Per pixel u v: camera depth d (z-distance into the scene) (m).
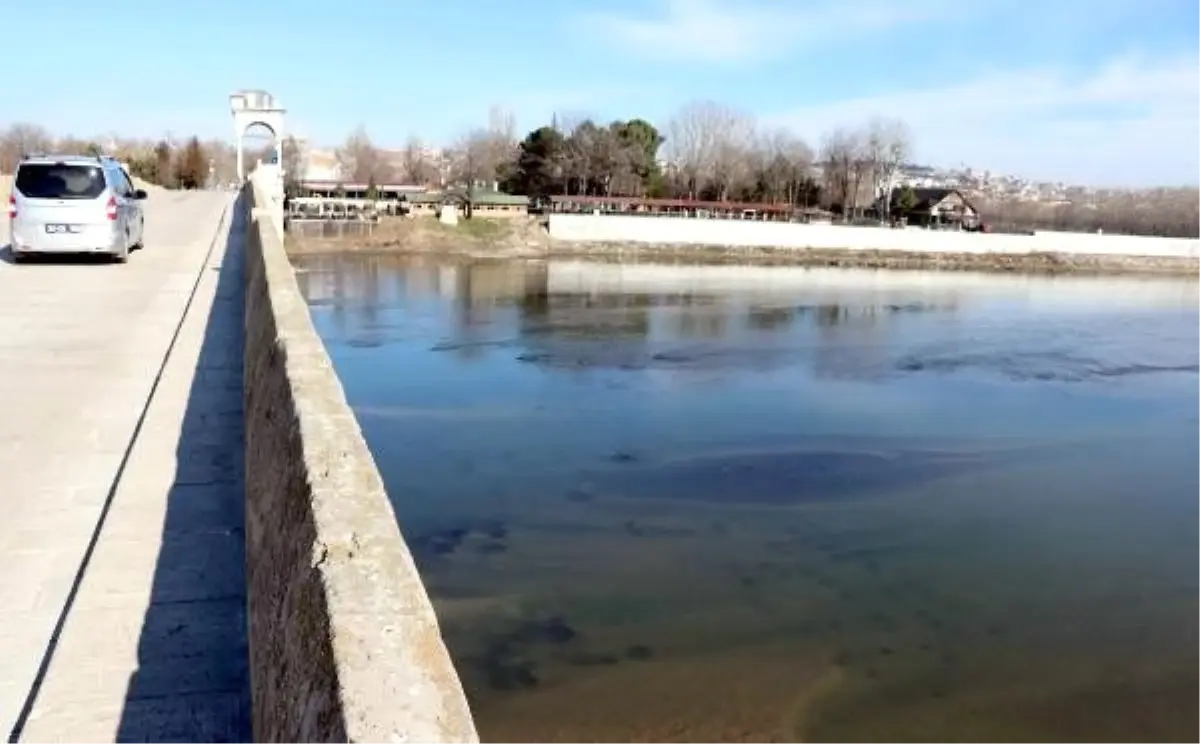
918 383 26.42
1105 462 18.67
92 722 3.69
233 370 9.17
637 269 63.06
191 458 6.62
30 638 4.24
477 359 27.42
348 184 93.75
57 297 12.79
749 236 77.94
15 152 80.75
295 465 3.74
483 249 69.06
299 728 2.37
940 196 99.12
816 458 17.89
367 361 26.62
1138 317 47.41
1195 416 23.44
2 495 5.81
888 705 9.38
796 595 11.78
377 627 2.40
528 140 95.12
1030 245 84.38
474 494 14.95
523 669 9.62
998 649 10.64
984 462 18.28
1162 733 9.20
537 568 12.17
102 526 5.44
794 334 35.50
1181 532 14.69
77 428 7.18
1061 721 9.30
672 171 103.19
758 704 9.22
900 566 12.88
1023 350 33.94
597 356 28.55
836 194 102.00
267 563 3.75
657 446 18.25
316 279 49.88
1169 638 11.10
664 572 12.25
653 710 8.98
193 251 19.34
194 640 4.30
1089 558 13.51
